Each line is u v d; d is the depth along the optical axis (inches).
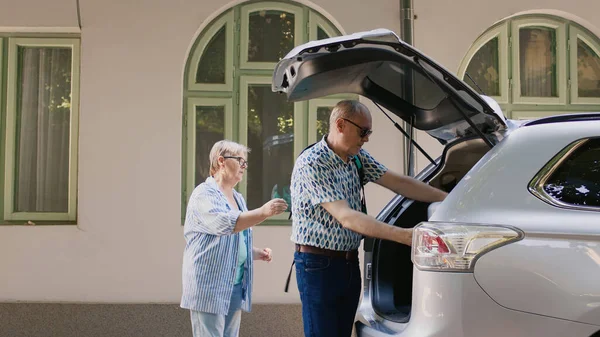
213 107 264.5
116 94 255.6
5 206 263.4
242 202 190.7
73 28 257.6
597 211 113.7
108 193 253.3
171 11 258.4
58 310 247.8
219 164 184.4
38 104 267.6
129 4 257.0
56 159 266.8
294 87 145.6
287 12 266.5
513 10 264.1
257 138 265.4
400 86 145.3
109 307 248.5
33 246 251.3
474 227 116.2
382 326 135.6
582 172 118.0
